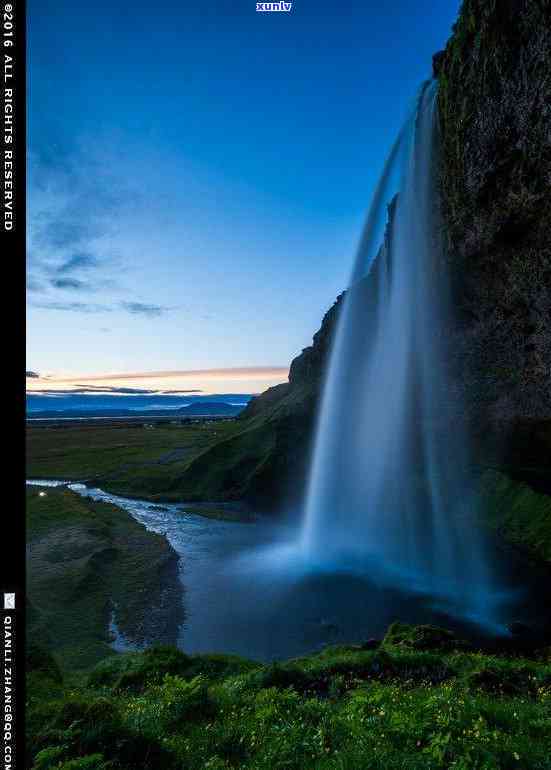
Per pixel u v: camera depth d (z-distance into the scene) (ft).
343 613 86.58
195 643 75.25
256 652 72.08
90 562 108.78
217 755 24.25
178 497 193.47
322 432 182.09
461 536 126.82
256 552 127.65
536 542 109.19
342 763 22.12
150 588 99.19
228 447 215.51
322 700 37.19
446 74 88.69
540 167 67.21
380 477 152.66
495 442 116.37
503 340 96.89
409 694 34.45
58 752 22.47
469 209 85.51
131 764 22.94
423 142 109.09
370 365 163.43
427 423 133.59
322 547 131.64
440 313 113.29
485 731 24.68
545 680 40.27
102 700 26.96
